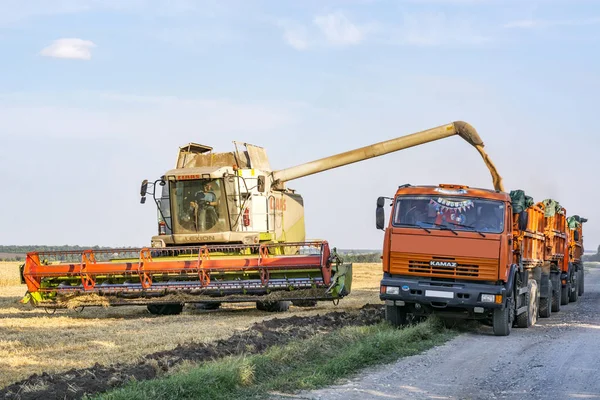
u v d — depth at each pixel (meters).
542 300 21.45
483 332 16.47
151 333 14.52
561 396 9.36
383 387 9.81
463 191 16.09
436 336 14.95
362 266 55.88
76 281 19.66
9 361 11.02
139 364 9.88
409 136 25.34
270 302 19.28
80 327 15.91
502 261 15.37
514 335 16.03
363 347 11.86
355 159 25.44
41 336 14.22
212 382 9.02
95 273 18.98
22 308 21.19
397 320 16.00
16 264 53.81
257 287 18.55
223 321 17.20
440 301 15.44
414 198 16.17
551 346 14.00
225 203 21.12
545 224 21.62
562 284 26.38
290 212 24.41
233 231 21.19
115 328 15.59
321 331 13.68
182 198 21.23
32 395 8.19
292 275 18.88
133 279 19.33
